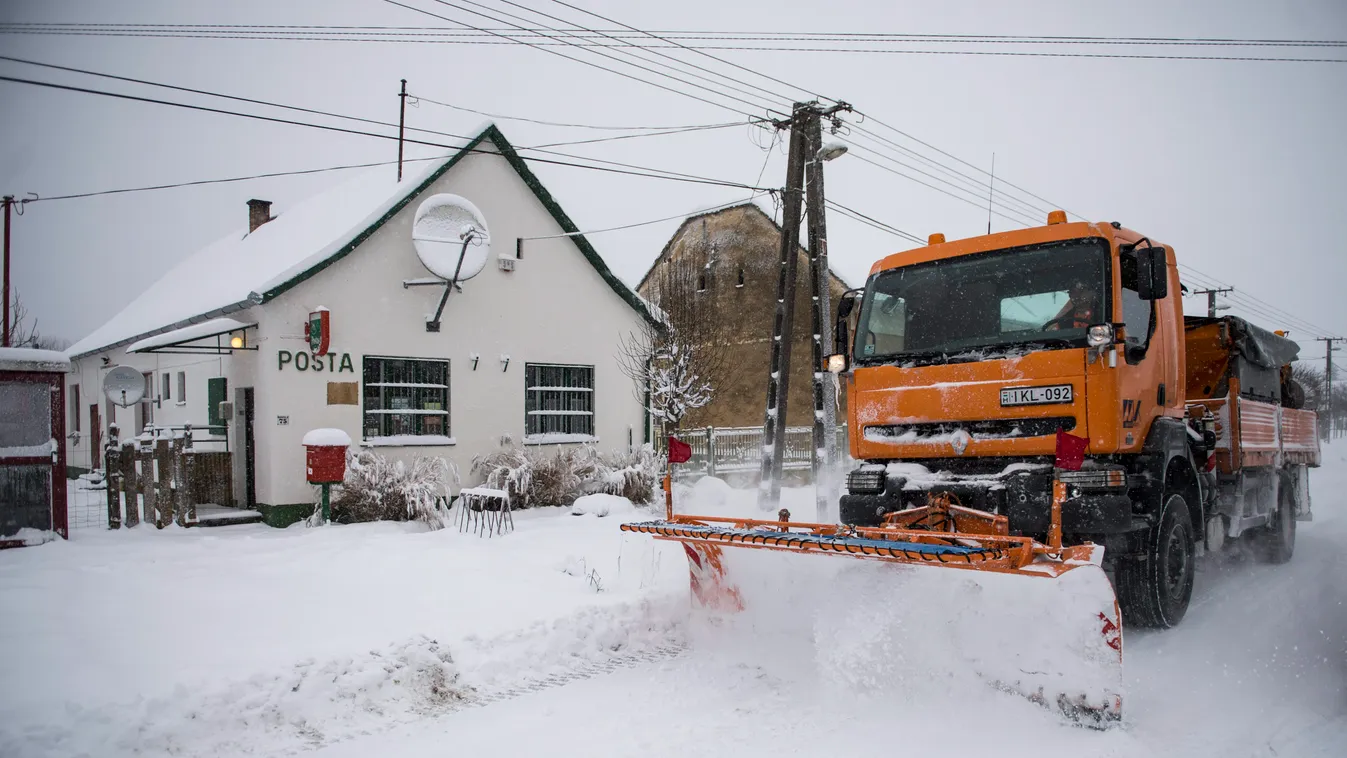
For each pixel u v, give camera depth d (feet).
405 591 25.66
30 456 33.09
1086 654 15.39
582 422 54.75
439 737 16.37
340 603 23.99
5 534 32.55
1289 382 37.24
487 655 20.52
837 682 17.35
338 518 41.70
